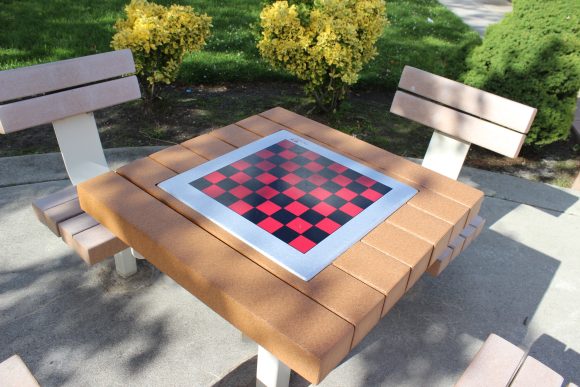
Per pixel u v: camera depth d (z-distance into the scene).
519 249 3.26
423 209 1.98
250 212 1.84
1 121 2.21
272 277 1.56
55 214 2.28
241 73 5.34
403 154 4.25
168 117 4.50
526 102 4.11
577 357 2.54
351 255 1.68
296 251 1.67
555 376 1.79
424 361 2.44
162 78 4.12
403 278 1.62
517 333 2.64
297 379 2.28
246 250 1.66
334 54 4.00
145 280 2.75
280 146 2.34
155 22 3.93
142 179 2.01
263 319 1.42
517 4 4.19
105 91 2.59
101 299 2.61
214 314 2.58
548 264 3.16
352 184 2.08
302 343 1.36
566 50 3.98
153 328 2.48
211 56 5.57
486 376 1.78
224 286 1.52
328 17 4.10
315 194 1.99
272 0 4.42
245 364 2.33
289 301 1.48
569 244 3.35
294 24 4.09
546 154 4.50
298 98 5.07
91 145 2.66
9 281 2.66
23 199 3.26
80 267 2.79
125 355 2.33
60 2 6.92
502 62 4.18
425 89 2.78
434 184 2.17
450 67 4.60
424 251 1.74
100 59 2.52
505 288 2.94
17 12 6.41
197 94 5.00
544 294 2.92
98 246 2.13
